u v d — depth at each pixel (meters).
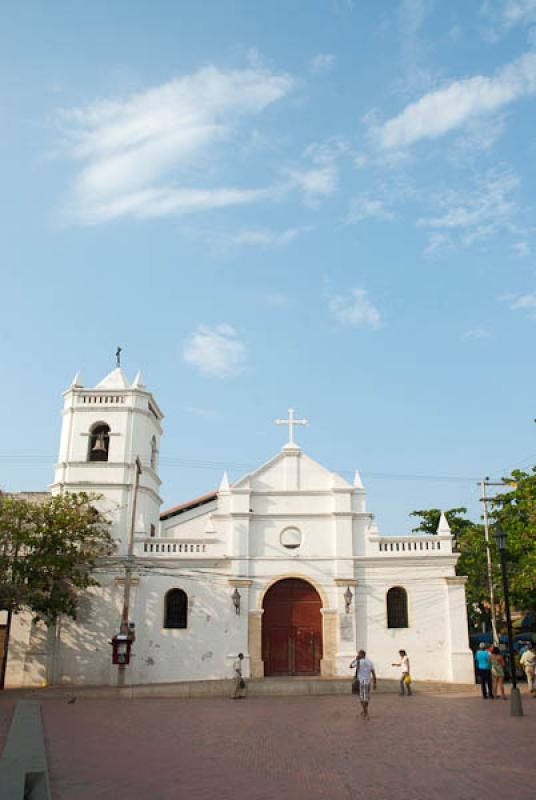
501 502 45.16
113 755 14.79
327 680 32.31
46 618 35.66
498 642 41.59
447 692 31.38
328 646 35.34
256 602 36.22
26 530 32.94
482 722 20.09
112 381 40.91
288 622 36.41
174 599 36.38
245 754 14.95
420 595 35.84
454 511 52.12
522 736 17.25
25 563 31.97
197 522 52.44
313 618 36.44
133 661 35.09
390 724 19.88
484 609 53.25
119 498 38.25
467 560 48.47
